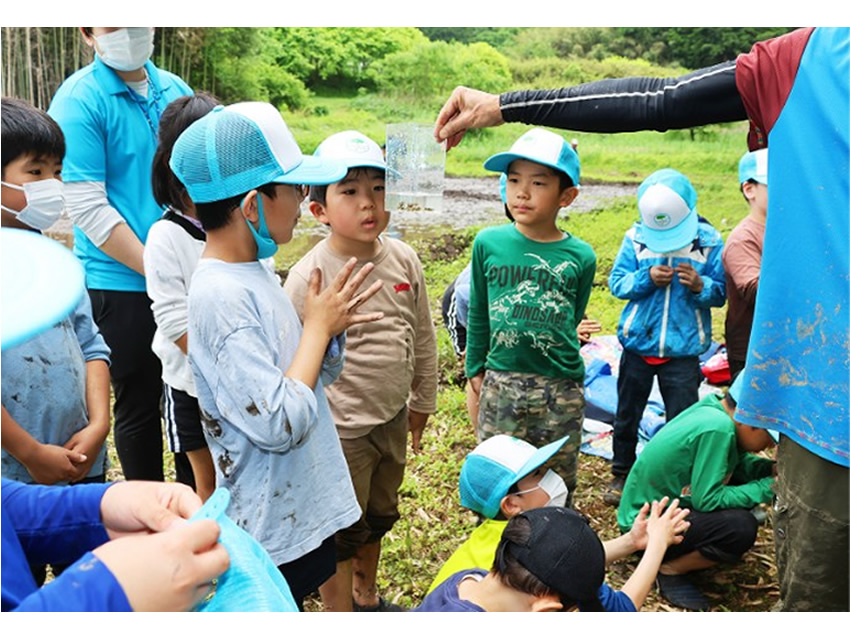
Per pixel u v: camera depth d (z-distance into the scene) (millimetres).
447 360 4988
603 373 4734
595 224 7332
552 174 3158
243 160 1889
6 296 847
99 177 2877
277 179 1901
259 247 1995
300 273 2729
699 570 3223
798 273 1905
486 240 3324
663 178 3662
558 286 3199
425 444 4121
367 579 2922
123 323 2961
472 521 3506
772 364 1989
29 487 1252
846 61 1803
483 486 2539
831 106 1817
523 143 3188
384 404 2725
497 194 8195
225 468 2082
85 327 2479
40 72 7066
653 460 3150
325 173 1946
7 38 6895
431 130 2668
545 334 3205
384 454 2797
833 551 1927
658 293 3676
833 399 1849
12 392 2172
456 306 4289
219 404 1919
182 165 1936
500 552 1953
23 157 2203
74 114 2826
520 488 2561
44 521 1208
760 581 3160
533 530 1930
